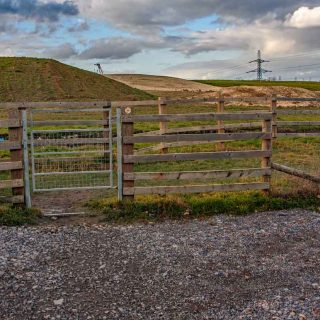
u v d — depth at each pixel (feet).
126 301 12.68
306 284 13.79
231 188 22.12
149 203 20.99
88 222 19.77
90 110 23.58
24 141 20.51
